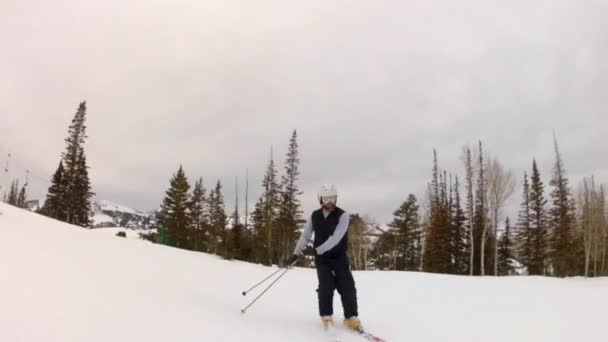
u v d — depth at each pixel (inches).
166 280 239.0
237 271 408.5
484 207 1413.6
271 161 1748.3
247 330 165.9
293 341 163.5
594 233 1320.1
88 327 129.3
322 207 204.5
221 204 1803.6
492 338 201.8
